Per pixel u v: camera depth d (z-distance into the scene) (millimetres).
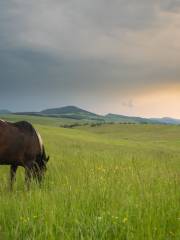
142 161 20266
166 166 15922
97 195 9219
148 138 102062
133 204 8273
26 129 16094
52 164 19750
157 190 9797
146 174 12219
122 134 123438
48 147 36625
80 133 89875
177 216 7578
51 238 6590
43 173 15625
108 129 145750
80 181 11836
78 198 9023
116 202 8734
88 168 15781
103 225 7074
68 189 9836
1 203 9133
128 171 13312
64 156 25406
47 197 9539
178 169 16312
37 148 16328
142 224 6969
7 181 14727
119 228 7023
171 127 126688
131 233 6609
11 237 6969
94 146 49156
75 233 6770
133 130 132750
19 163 15922
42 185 13312
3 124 15469
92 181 11078
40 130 80938
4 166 19984
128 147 54562
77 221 7230
